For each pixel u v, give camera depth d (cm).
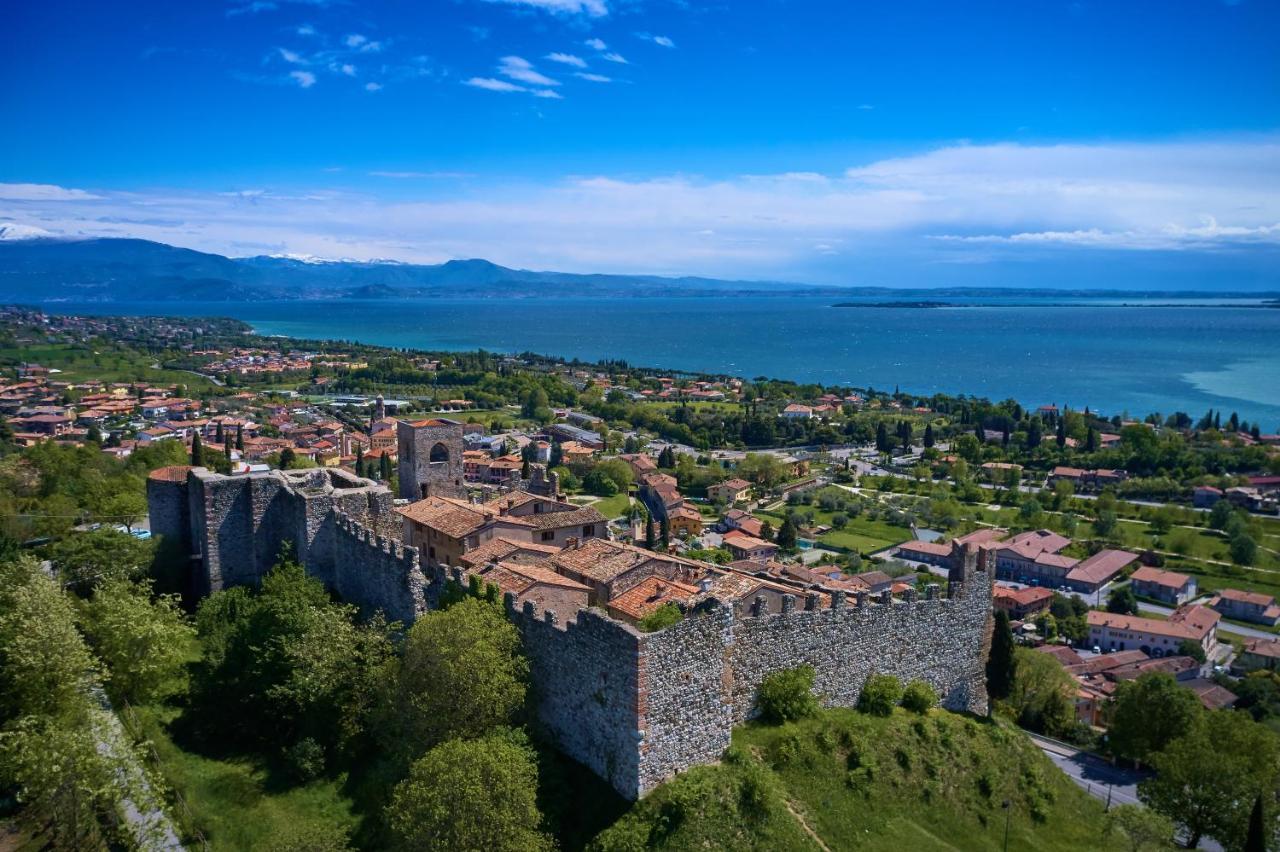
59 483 12694
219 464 15262
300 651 6000
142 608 6450
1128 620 17200
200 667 6731
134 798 5075
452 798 4469
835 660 6256
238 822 5250
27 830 4884
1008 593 19000
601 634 4953
